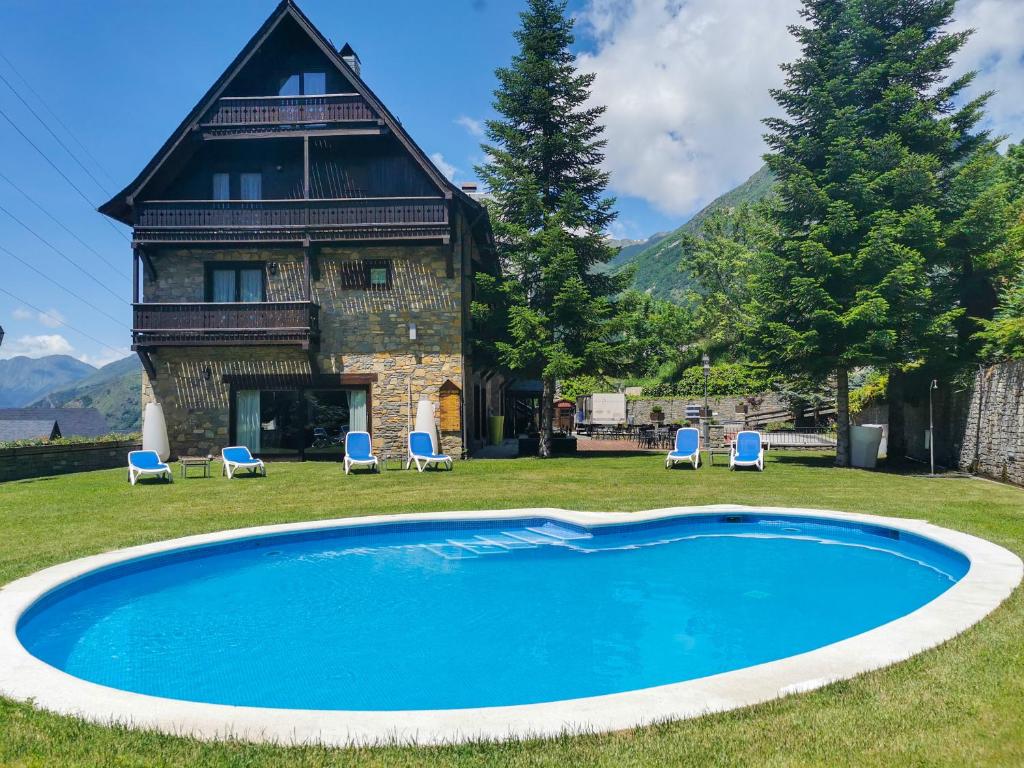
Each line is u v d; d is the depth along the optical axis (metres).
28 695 4.07
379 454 21.91
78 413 75.19
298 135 21.48
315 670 5.77
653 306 48.56
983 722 3.48
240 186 22.77
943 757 3.13
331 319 22.12
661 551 9.94
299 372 22.06
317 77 22.66
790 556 9.67
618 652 6.26
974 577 6.48
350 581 8.59
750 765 3.07
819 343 18.52
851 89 18.66
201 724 3.61
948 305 19.17
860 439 18.78
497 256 28.73
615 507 11.45
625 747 3.26
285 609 7.52
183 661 5.97
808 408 35.03
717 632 6.80
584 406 45.09
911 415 21.75
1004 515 10.23
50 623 6.56
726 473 17.28
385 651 6.27
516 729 3.47
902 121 18.64
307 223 21.66
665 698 3.85
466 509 11.38
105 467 20.52
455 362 21.97
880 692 3.87
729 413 37.59
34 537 9.23
